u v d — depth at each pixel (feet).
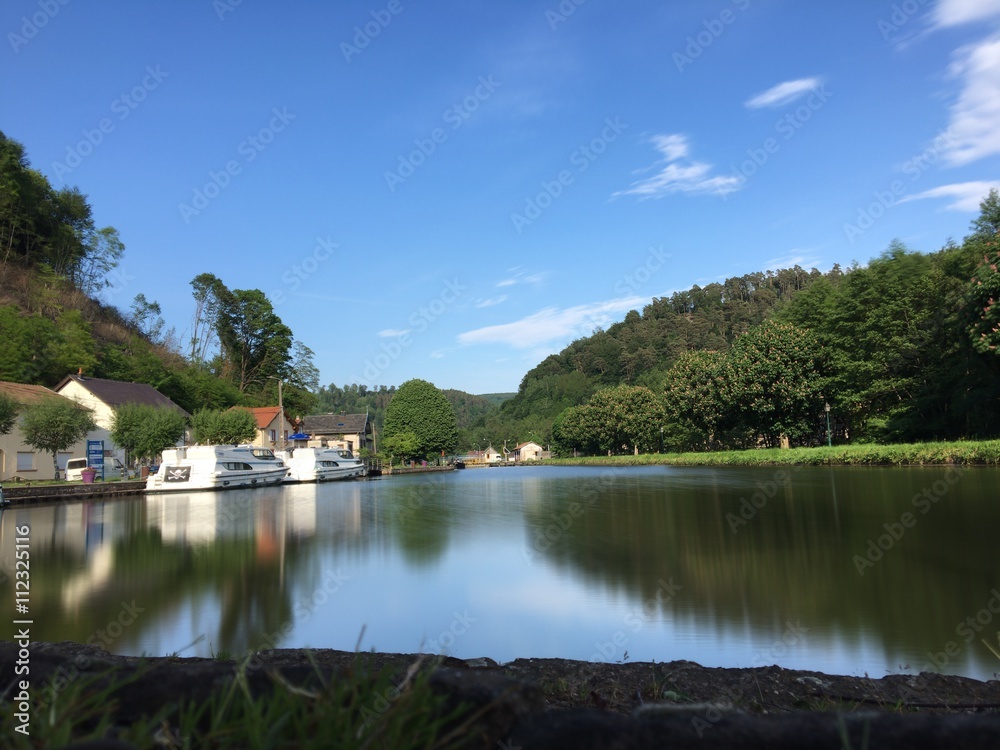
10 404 92.73
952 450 83.41
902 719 5.39
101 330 201.57
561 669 14.76
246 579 27.86
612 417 245.24
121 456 137.28
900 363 114.42
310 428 257.96
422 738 5.25
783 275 453.58
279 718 5.09
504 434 413.39
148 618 21.47
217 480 111.04
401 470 208.54
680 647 17.84
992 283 84.02
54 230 214.69
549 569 29.22
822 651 17.10
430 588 25.75
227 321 258.98
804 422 139.03
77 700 5.59
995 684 13.79
